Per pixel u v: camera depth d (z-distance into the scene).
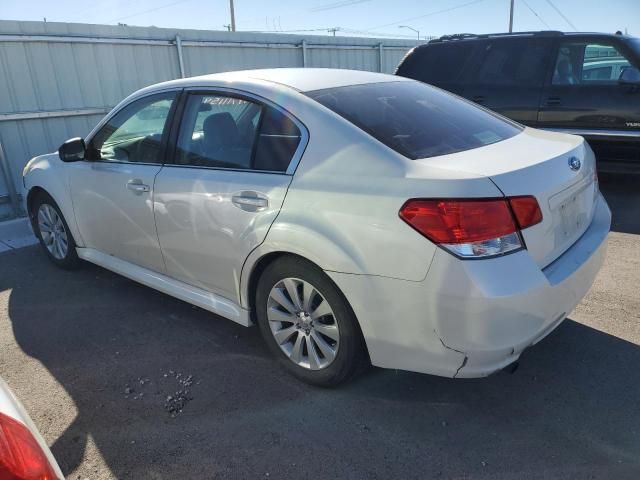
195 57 8.91
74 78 7.40
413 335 2.39
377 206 2.37
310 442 2.53
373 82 3.28
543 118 6.46
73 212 4.27
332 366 2.77
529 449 2.43
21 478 1.42
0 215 6.71
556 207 2.50
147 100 3.64
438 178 2.28
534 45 6.55
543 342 3.27
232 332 3.58
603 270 4.30
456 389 2.87
